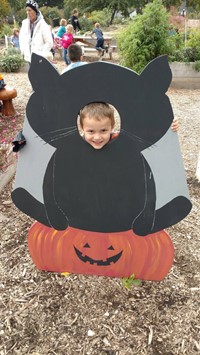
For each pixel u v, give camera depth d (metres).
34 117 1.97
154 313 2.18
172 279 2.42
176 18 15.09
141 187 2.04
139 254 2.29
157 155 1.95
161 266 2.31
